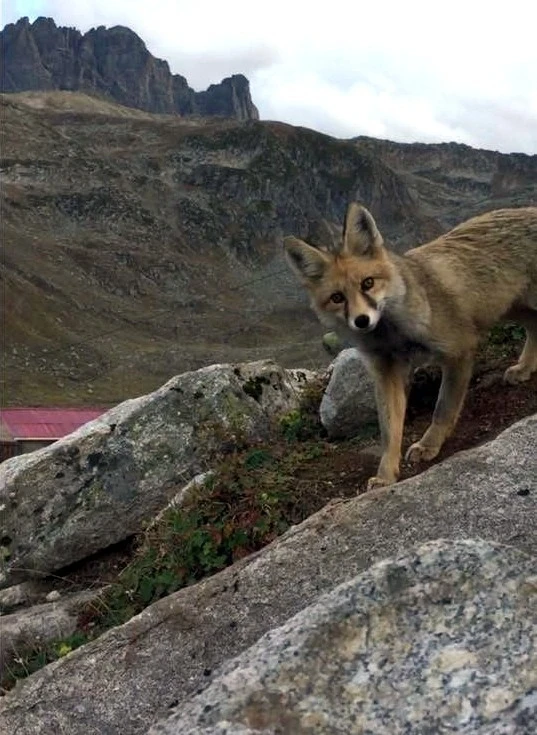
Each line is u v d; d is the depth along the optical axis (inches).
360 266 59.1
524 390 65.6
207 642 40.9
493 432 61.4
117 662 41.3
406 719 22.1
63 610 63.2
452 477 45.6
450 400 59.7
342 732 22.1
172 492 74.7
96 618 60.6
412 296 58.4
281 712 22.7
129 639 42.3
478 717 21.6
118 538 74.3
